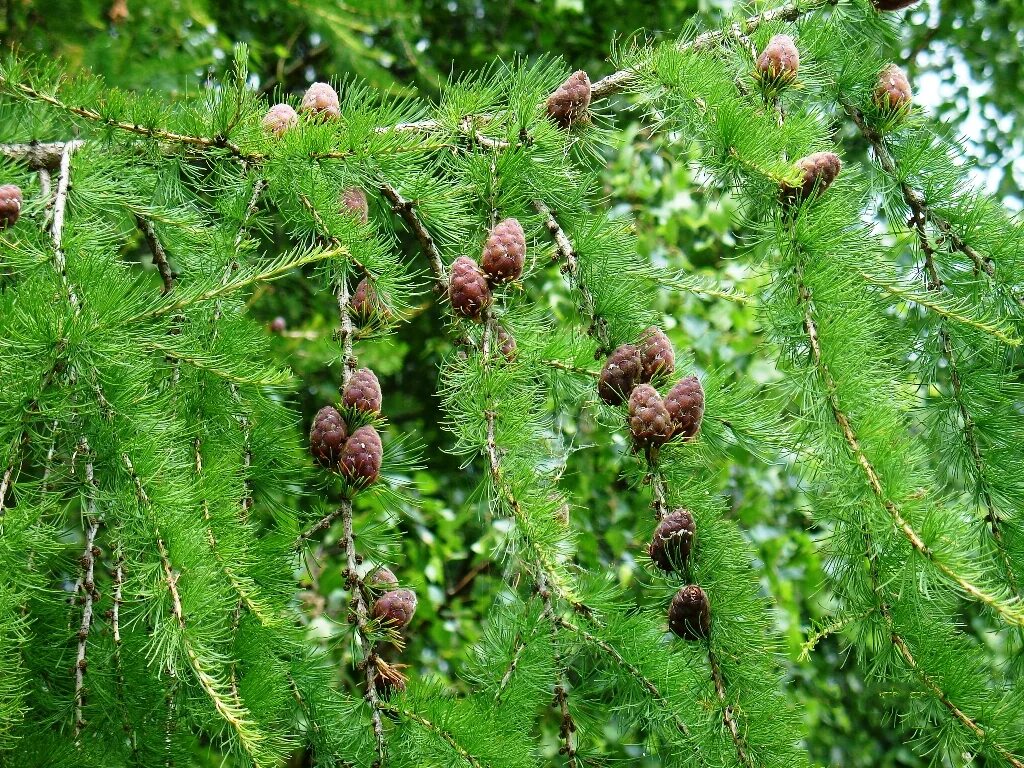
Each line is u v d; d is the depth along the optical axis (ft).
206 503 2.54
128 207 2.76
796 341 2.59
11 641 2.28
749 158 2.67
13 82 2.68
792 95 2.97
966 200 2.83
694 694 2.56
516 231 2.64
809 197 2.66
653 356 2.65
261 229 2.84
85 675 2.63
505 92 2.88
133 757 2.60
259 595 2.58
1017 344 2.57
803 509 2.66
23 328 2.33
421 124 2.89
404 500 2.68
